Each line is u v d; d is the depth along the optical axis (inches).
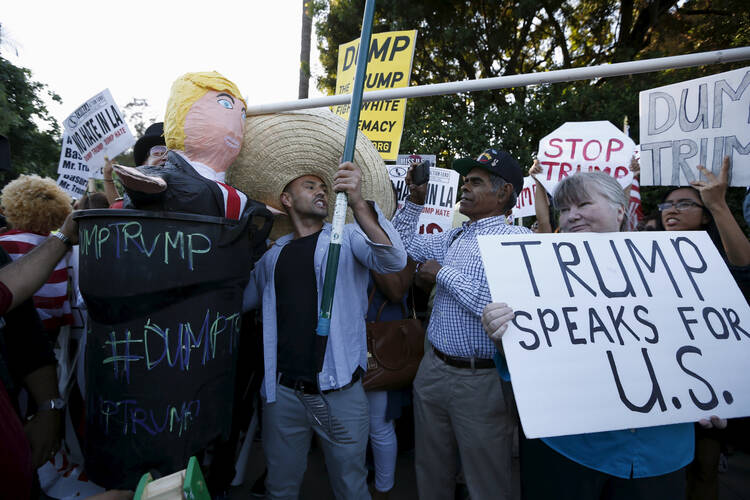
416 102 371.6
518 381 48.8
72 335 81.5
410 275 90.0
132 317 44.4
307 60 357.1
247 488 101.7
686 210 84.4
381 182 81.8
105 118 113.3
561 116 317.1
